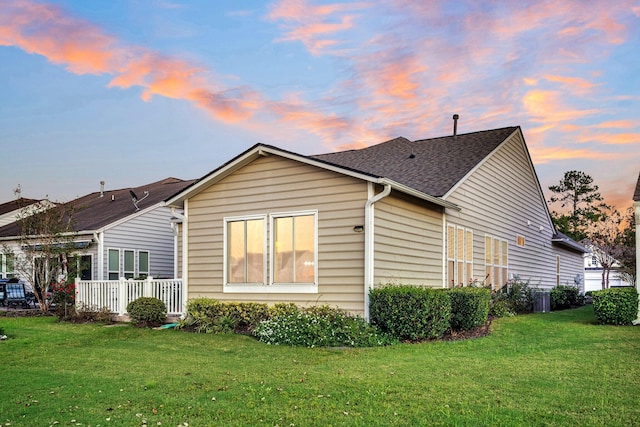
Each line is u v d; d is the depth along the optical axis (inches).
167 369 331.6
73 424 224.5
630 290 548.4
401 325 435.5
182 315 556.1
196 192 566.9
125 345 426.9
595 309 556.7
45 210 762.2
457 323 495.8
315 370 323.0
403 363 339.6
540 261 962.7
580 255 1331.2
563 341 429.1
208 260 556.1
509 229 810.2
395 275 494.0
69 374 318.0
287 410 239.3
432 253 567.5
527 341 433.7
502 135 765.9
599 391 265.4
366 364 339.0
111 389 280.2
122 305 610.2
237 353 390.9
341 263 472.4
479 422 218.1
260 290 516.4
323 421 223.8
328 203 484.7
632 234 1267.2
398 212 507.5
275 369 329.4
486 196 723.4
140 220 916.0
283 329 444.1
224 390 275.3
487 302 542.6
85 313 620.7
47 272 730.2
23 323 602.9
